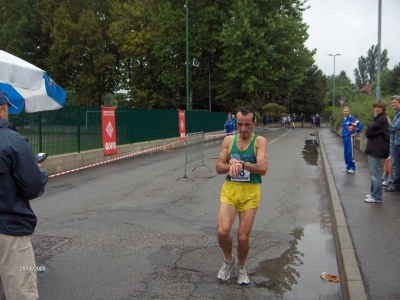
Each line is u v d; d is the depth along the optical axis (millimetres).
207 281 4672
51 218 7258
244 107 4398
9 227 3197
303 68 37375
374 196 7801
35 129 11852
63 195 9273
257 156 4387
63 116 13195
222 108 50656
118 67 43938
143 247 5777
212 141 28562
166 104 42188
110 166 14336
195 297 4266
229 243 4512
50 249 5660
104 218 7273
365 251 5184
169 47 37750
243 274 4590
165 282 4633
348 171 11625
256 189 4465
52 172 12336
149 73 41281
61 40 40688
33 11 44531
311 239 6250
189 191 9750
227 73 36094
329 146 21250
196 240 6086
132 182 11016
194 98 47469
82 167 13797
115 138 16688
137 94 39969
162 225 6855
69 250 5629
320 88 73625
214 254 5516
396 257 4969
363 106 19844
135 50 38781
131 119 18453
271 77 34781
